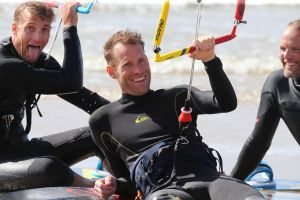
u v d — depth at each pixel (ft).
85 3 171.83
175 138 54.85
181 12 254.06
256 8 264.72
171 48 174.09
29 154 62.03
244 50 172.76
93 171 68.90
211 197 50.34
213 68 52.08
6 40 60.34
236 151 87.20
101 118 57.52
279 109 60.59
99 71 143.95
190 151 53.57
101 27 210.38
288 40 56.44
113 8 252.42
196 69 146.10
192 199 50.01
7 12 230.48
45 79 58.44
